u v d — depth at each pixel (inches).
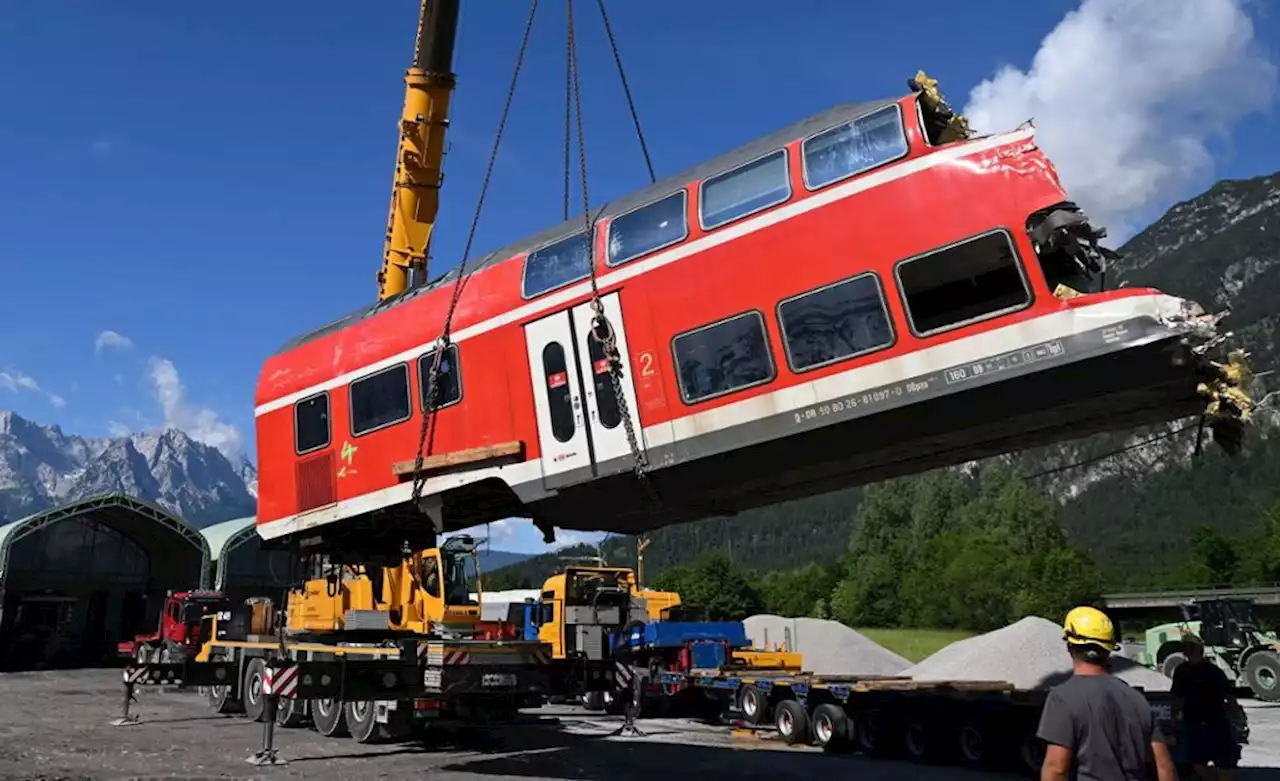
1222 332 316.2
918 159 368.2
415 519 579.8
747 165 416.8
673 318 418.9
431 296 530.0
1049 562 2493.8
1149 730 186.1
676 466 411.2
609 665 655.8
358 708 657.6
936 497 3722.9
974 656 796.0
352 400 552.1
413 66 829.2
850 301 373.4
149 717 823.1
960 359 348.5
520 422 464.8
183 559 1908.2
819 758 616.7
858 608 3233.3
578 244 463.8
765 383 389.1
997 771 556.4
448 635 677.3
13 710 876.6
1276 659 997.8
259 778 494.6
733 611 3383.4
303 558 737.6
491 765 556.7
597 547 1248.8
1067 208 336.2
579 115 479.8
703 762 579.2
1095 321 327.9
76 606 1833.2
